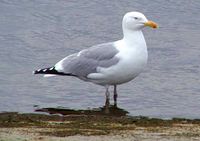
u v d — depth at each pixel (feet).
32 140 39.81
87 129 43.86
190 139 41.04
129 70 53.52
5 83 58.08
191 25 72.43
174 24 72.64
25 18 73.10
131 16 53.52
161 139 40.88
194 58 64.54
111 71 53.52
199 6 76.07
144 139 40.81
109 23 72.28
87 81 56.34
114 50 53.78
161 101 54.80
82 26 71.61
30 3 76.38
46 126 45.06
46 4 76.43
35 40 68.03
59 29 70.85
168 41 68.69
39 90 56.95
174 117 50.42
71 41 68.18
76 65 55.21
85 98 55.42
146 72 61.46
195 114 51.42
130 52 53.26
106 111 52.16
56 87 57.77
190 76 60.49
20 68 61.67
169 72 61.52
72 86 58.18
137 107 53.36
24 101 54.19
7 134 41.57
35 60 63.46
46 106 53.11
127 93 56.59
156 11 75.05
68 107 52.95
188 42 68.39
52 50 65.98
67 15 74.08
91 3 76.69
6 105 53.11
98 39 68.59
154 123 47.06
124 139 40.68
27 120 47.55
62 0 77.51
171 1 76.89
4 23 71.61
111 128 44.42
